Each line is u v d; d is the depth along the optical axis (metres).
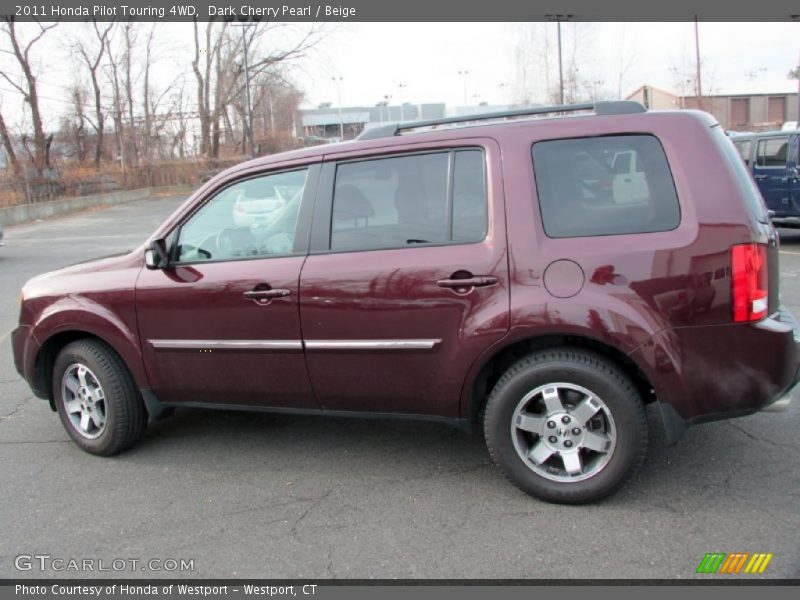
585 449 3.33
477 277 3.29
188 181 40.84
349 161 3.65
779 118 52.84
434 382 3.46
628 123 3.25
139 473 4.00
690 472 3.64
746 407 3.14
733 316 3.06
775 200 11.58
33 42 31.05
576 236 3.22
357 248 3.57
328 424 4.65
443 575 2.88
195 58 42.22
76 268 4.36
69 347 4.25
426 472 3.84
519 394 3.32
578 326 3.13
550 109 3.49
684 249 3.07
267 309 3.68
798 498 3.33
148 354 4.04
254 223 3.83
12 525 3.45
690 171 3.13
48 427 4.83
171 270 3.97
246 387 3.87
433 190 3.47
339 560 3.03
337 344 3.57
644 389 3.46
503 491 3.57
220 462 4.11
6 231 21.84
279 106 52.47
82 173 32.94
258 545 3.17
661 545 3.00
